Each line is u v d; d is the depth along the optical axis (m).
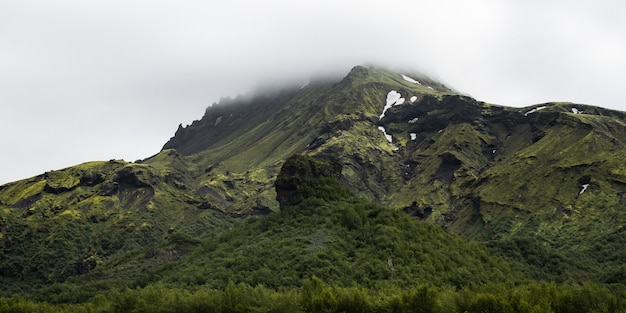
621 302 91.62
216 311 89.00
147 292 96.00
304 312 86.94
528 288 101.31
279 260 110.06
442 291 96.69
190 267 120.25
